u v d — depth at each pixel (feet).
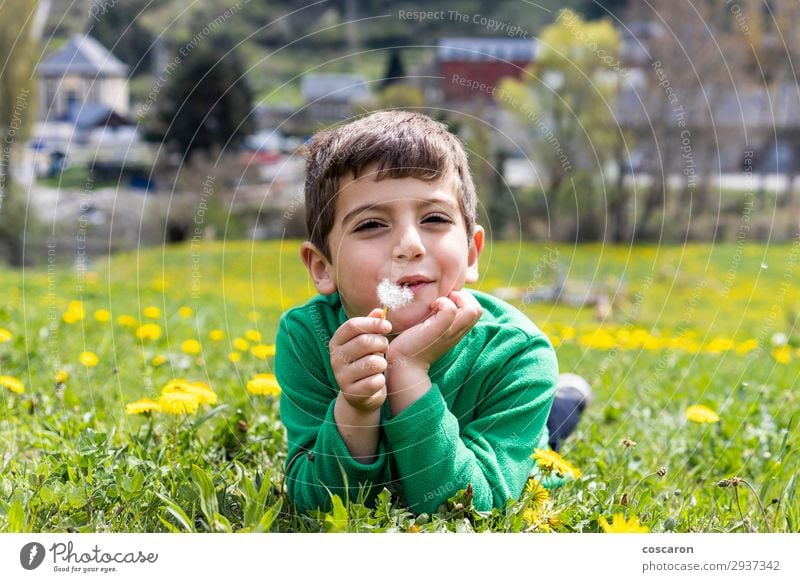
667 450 9.65
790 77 59.72
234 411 9.46
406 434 6.48
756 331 28.14
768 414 10.98
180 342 15.76
